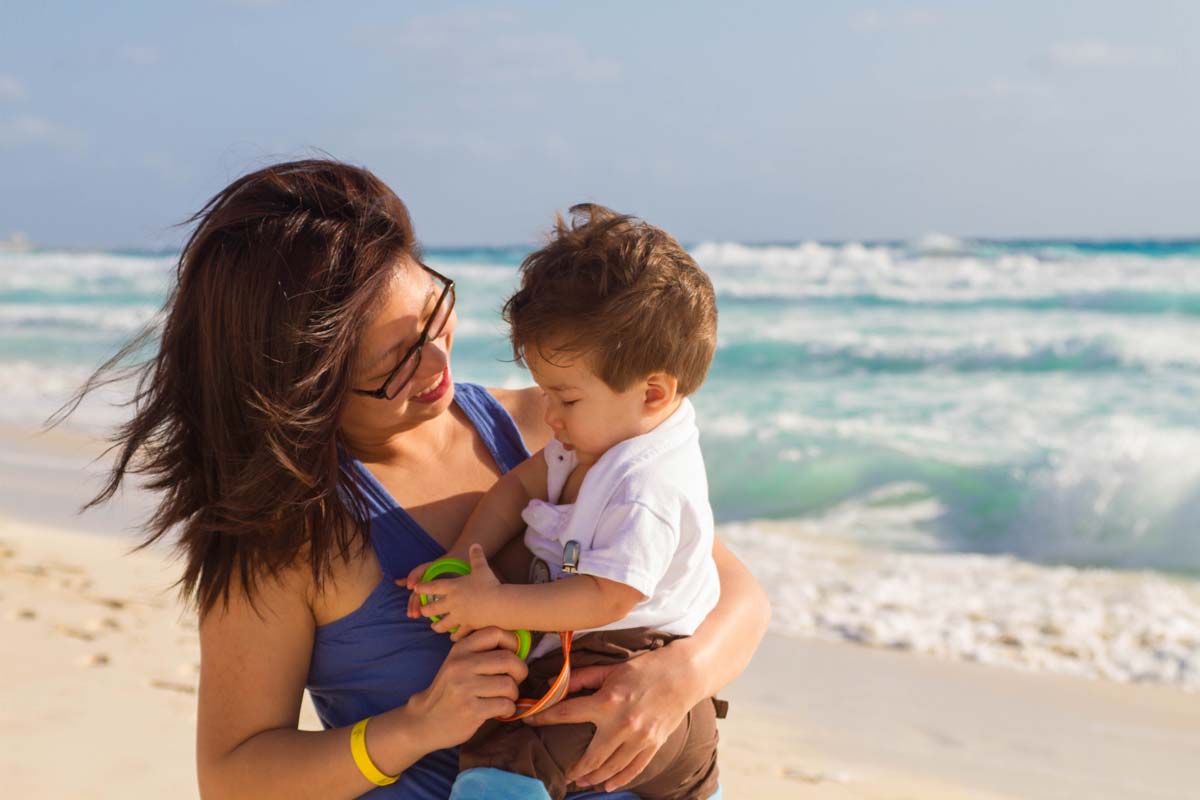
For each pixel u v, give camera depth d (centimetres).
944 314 2169
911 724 528
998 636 669
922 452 1066
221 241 188
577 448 207
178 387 193
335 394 187
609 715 190
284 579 189
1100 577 795
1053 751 501
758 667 609
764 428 1184
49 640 541
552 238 212
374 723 185
